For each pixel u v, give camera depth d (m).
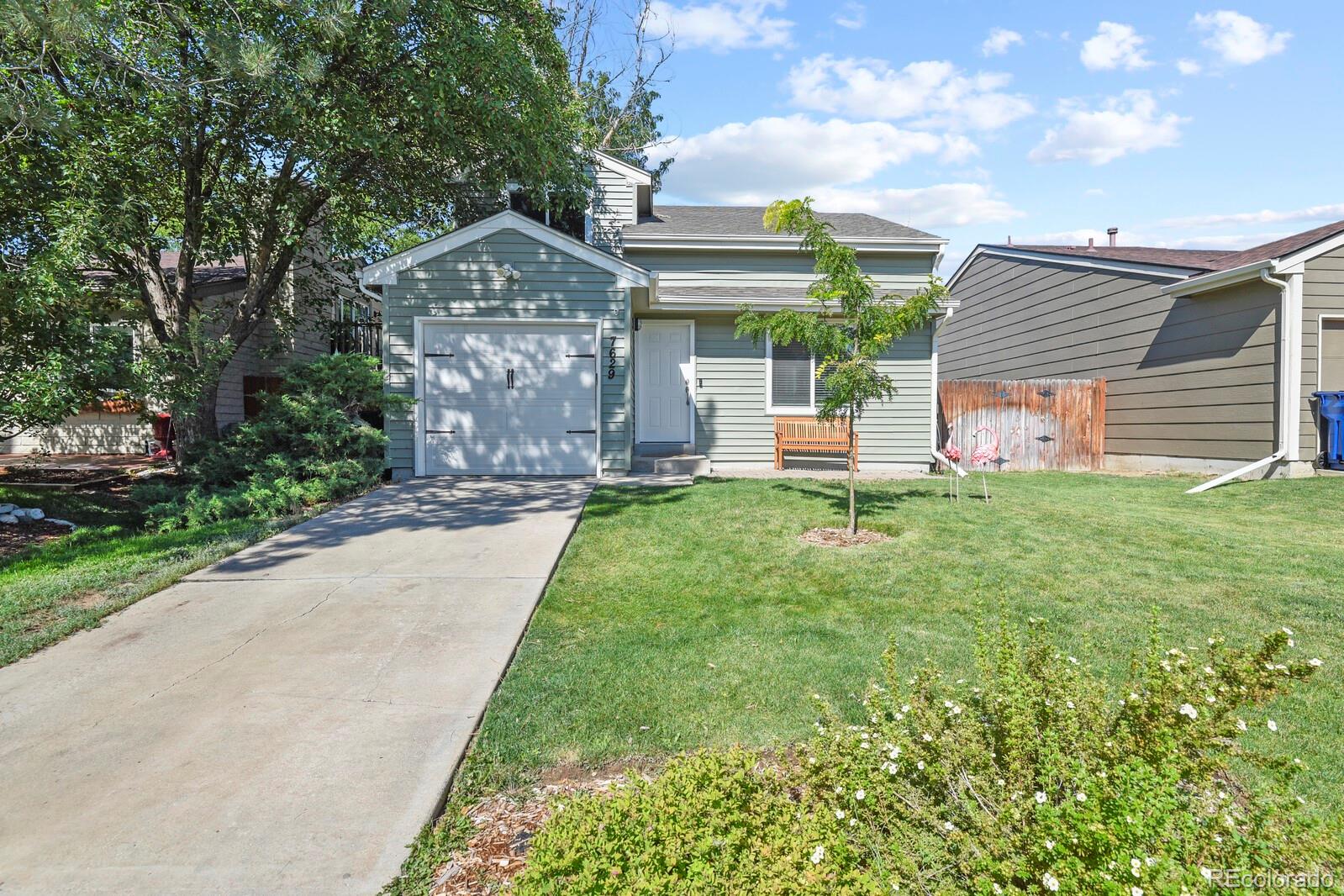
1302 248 9.18
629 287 9.41
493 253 9.23
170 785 2.42
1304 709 2.98
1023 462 12.66
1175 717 1.98
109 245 7.31
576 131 12.65
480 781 2.52
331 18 7.44
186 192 9.08
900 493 8.41
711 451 11.35
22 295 6.21
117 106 7.82
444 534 6.08
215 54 7.28
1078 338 13.52
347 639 3.77
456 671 3.37
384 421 9.34
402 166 10.45
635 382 11.43
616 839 1.74
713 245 11.88
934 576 4.96
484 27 9.48
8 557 5.53
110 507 8.08
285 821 2.23
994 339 16.66
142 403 8.10
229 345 8.38
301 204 9.84
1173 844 1.46
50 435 11.96
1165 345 11.38
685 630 3.99
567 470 9.48
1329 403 9.20
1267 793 1.88
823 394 11.38
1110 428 12.65
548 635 3.90
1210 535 6.12
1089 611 4.21
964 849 1.72
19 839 2.13
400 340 9.20
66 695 3.11
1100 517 6.90
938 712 2.20
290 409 8.25
